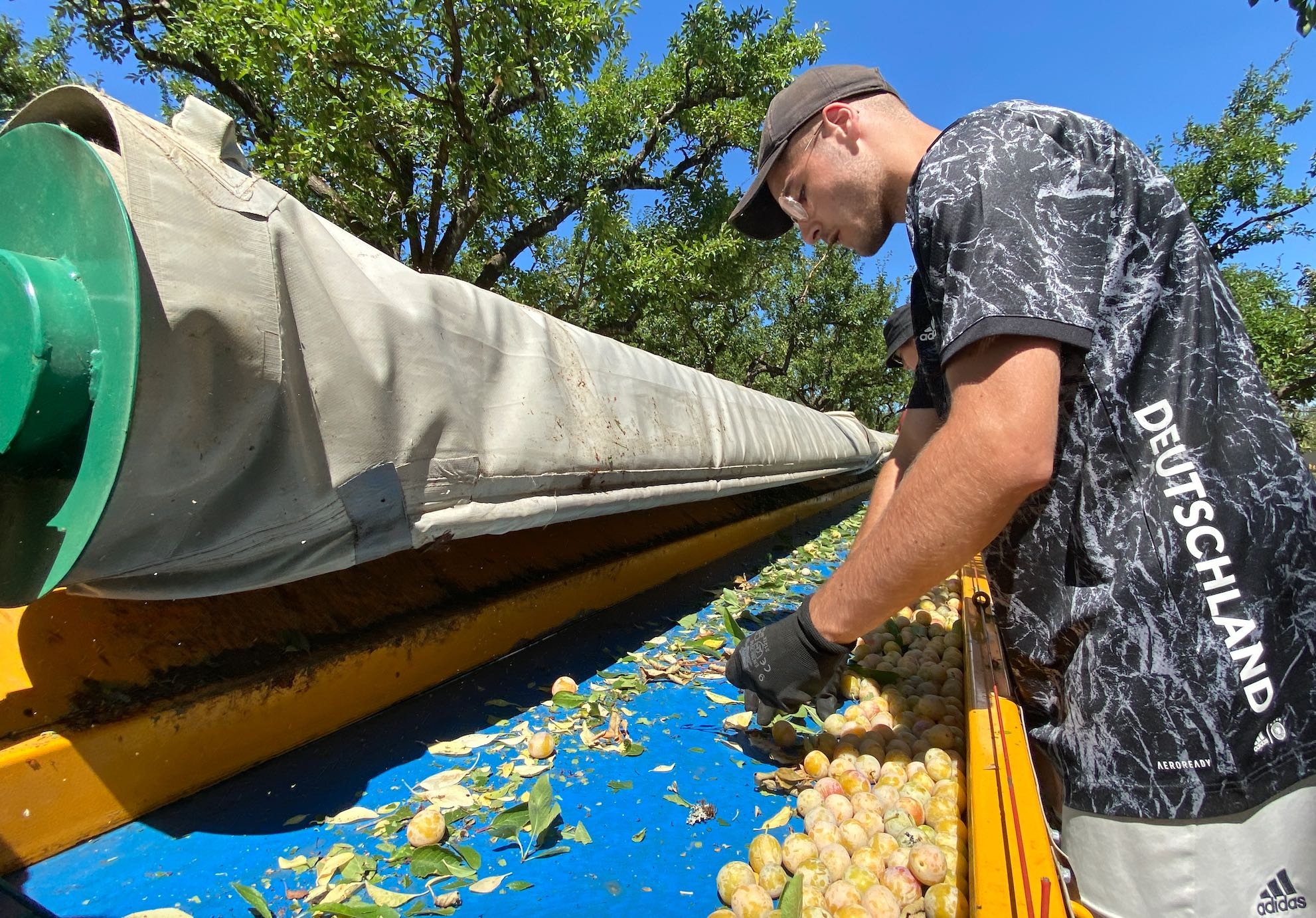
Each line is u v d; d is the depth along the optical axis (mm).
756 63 13375
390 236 9078
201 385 1058
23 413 983
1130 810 1225
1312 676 1165
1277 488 1184
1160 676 1204
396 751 1620
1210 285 1253
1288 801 1157
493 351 1664
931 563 1227
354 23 7520
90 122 1138
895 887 1284
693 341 18625
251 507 1184
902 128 1510
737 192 14500
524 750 1692
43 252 1106
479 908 1196
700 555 3531
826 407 23797
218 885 1184
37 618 1271
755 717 1852
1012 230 1115
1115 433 1236
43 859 1151
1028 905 836
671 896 1281
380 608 1841
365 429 1299
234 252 1104
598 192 11867
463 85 9273
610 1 9242
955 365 1175
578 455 1879
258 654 1512
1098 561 1257
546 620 2344
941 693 2217
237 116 10672
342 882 1212
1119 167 1235
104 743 1217
